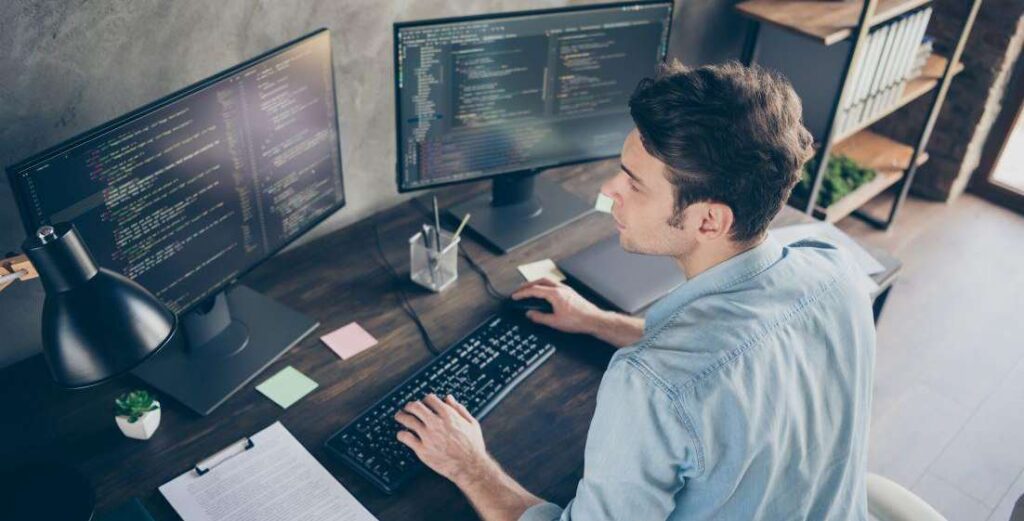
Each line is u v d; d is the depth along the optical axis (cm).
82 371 104
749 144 97
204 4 155
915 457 245
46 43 138
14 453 139
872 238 335
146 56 152
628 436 101
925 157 327
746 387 100
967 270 320
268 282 177
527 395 153
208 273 147
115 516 126
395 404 146
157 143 127
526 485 137
